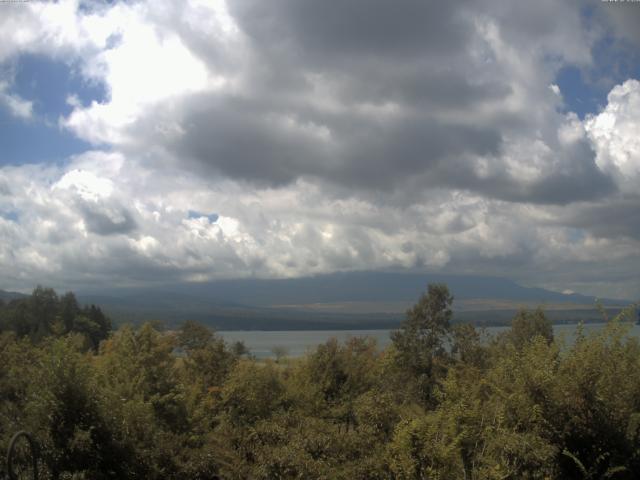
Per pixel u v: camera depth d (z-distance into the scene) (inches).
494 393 357.4
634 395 321.1
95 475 328.2
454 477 302.0
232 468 362.3
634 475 311.6
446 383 366.0
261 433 392.2
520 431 325.7
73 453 327.9
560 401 315.6
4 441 329.1
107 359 480.7
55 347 350.9
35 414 335.6
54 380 336.2
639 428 314.7
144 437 371.6
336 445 347.3
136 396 401.7
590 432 311.0
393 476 317.7
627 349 341.4
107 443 338.6
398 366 812.6
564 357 339.0
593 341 338.0
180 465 368.5
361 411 365.7
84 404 337.7
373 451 336.8
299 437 355.9
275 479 333.1
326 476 319.9
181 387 474.3
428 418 328.8
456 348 842.2
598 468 308.3
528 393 322.3
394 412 361.1
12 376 437.4
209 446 396.5
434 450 303.6
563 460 313.3
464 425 322.3
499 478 291.9
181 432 435.2
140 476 349.7
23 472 322.7
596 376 318.0
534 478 302.2
